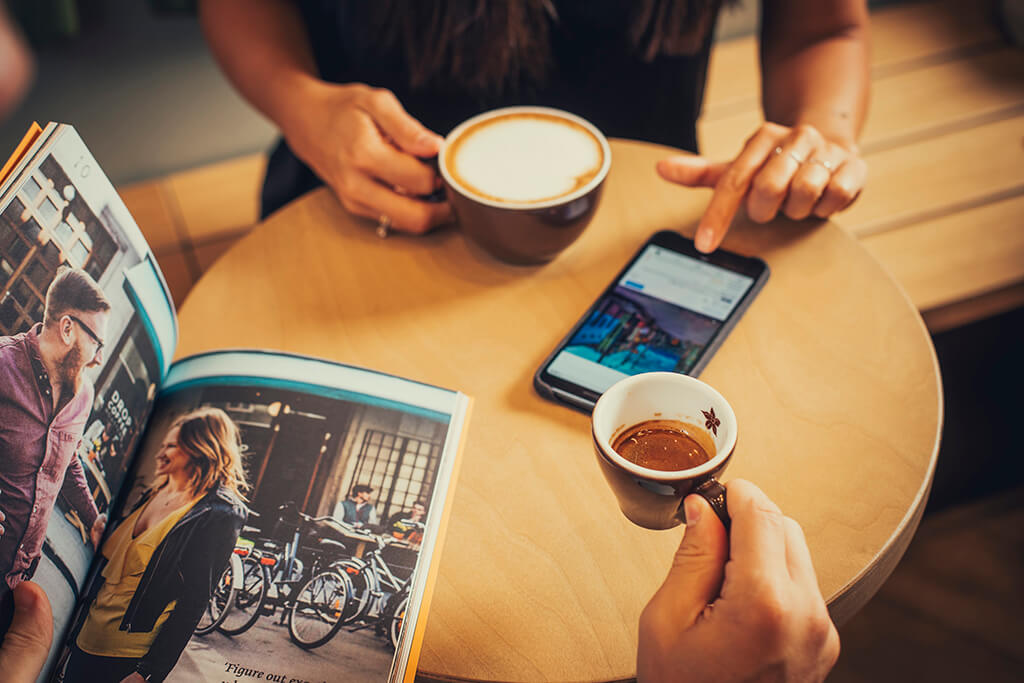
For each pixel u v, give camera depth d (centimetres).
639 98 106
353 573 53
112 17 202
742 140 158
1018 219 137
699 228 74
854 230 138
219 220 154
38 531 49
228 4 102
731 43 185
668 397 53
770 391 63
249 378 64
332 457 59
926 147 151
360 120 79
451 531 55
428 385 64
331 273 77
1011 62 168
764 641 42
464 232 74
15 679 46
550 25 98
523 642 50
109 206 58
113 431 56
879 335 67
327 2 104
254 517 55
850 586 51
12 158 53
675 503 49
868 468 58
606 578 53
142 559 53
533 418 63
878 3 194
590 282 74
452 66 96
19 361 49
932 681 113
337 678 48
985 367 135
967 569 126
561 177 70
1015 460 136
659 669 45
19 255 50
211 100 190
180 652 49
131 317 60
